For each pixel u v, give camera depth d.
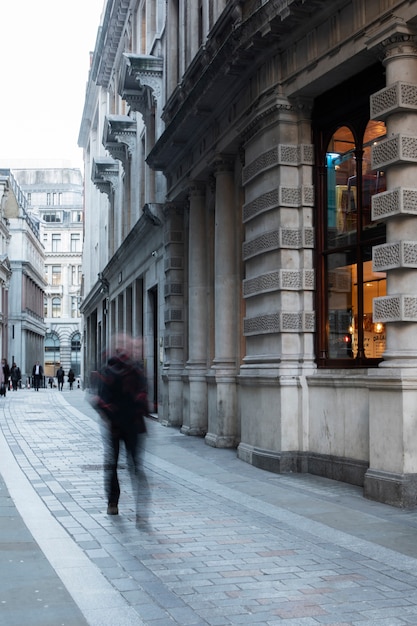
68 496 10.10
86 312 57.12
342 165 11.96
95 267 50.47
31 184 137.75
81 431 20.39
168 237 21.42
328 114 12.22
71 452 15.35
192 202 18.97
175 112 19.05
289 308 12.38
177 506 9.44
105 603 5.57
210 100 15.48
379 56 10.06
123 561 6.79
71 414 27.77
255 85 13.50
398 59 9.59
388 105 9.60
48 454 14.98
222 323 16.19
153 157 20.52
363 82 11.35
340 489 10.58
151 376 26.17
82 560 6.77
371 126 11.25
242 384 13.91
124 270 33.12
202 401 18.67
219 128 16.09
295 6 11.15
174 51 21.08
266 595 5.81
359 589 5.96
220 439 15.91
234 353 16.17
